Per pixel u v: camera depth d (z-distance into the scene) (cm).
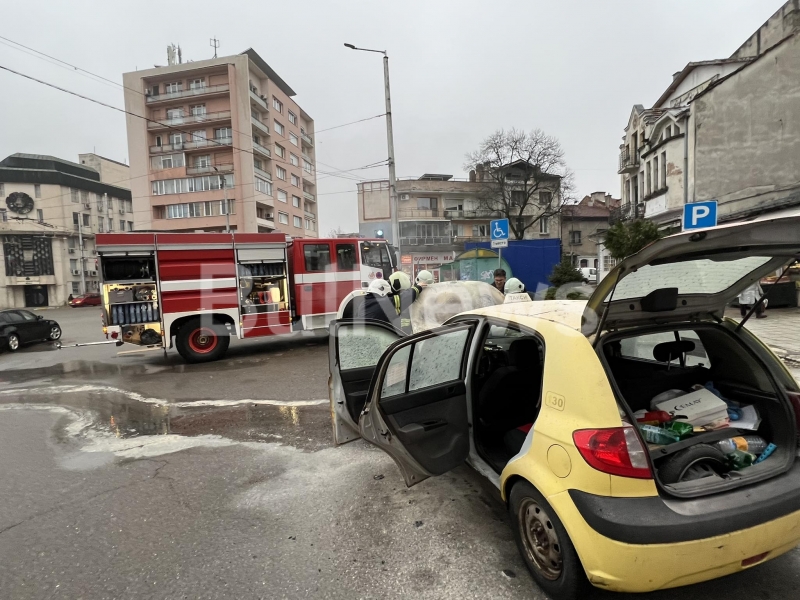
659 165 2059
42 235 5047
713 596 225
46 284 5075
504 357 364
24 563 277
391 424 291
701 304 257
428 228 4231
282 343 1156
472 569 252
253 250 957
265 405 605
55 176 5281
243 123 4731
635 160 2858
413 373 345
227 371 848
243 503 340
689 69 2350
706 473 216
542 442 224
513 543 274
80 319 2722
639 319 239
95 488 376
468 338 330
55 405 653
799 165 1341
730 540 190
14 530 315
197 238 916
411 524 300
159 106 4903
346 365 416
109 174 6419
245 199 4772
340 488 356
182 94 4797
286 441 468
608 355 314
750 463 230
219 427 523
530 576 244
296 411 572
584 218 4934
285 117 5691
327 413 557
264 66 5184
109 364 1000
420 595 234
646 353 321
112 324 867
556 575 221
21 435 520
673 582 190
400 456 288
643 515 188
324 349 1035
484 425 323
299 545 283
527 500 237
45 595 247
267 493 355
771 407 245
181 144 4819
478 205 4750
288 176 5744
